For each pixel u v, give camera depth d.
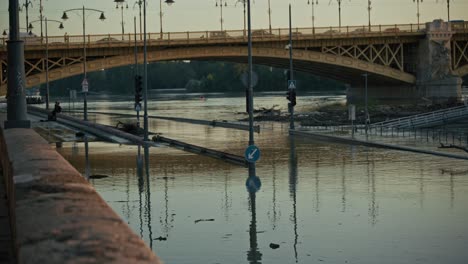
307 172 31.66
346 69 115.19
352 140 48.19
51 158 8.99
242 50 102.00
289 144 47.72
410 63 127.12
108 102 178.88
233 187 27.39
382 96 134.62
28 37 89.75
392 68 119.50
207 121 76.38
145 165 35.09
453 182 27.73
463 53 126.81
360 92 141.00
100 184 28.52
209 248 17.25
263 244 17.67
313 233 18.94
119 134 54.28
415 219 20.61
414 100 124.69
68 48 90.44
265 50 103.44
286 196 25.11
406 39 121.06
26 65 95.31
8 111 22.25
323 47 110.25
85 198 5.43
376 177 29.52
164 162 36.44
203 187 27.47
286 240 18.14
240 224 20.30
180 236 18.73
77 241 3.97
